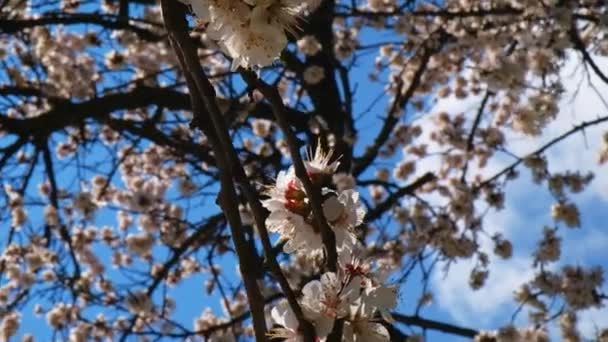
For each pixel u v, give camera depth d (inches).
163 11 15.3
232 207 14.8
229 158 14.8
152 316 62.2
